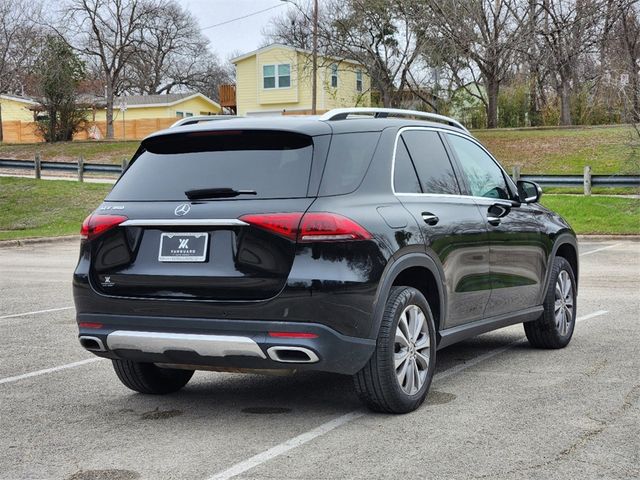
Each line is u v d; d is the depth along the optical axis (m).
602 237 19.73
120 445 4.86
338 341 4.85
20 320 9.65
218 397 6.05
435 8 39.34
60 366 7.16
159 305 5.08
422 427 5.07
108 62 67.44
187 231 5.09
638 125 25.14
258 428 5.16
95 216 5.41
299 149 5.15
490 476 4.18
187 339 4.98
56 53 47.34
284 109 55.97
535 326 7.42
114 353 5.33
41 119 48.66
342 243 4.86
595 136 34.75
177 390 6.27
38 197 28.20
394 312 5.16
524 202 7.18
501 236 6.53
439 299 5.73
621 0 37.16
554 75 41.78
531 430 4.97
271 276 4.86
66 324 9.36
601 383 6.14
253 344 4.86
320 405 5.72
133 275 5.19
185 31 80.62
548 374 6.49
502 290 6.57
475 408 5.50
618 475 4.17
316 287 4.78
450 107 44.09
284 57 55.53
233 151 5.30
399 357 5.30
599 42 38.94
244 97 57.38
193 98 70.06
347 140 5.32
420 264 5.43
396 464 4.38
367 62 43.81
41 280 13.69
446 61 41.03
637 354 7.20
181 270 5.06
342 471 4.29
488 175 6.85
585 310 9.70
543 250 7.21
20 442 4.96
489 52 39.78
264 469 4.36
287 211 4.91
